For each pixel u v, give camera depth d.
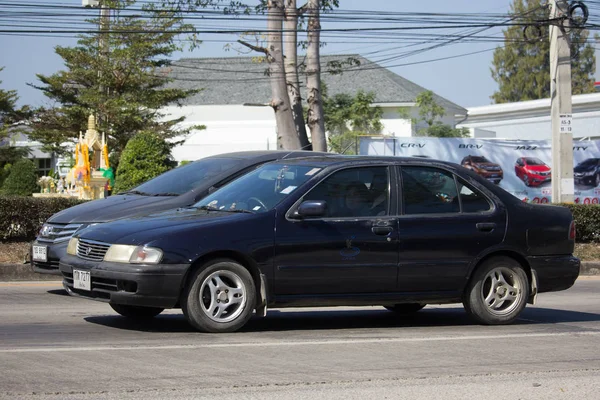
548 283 11.67
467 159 35.06
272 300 10.20
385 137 34.88
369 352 9.16
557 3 27.92
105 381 7.52
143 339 9.66
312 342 9.68
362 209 10.70
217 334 10.04
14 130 65.44
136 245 9.71
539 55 105.25
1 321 11.30
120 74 55.44
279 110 29.41
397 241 10.71
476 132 64.19
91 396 6.99
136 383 7.45
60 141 58.38
